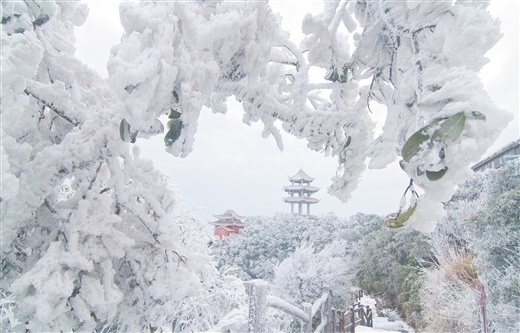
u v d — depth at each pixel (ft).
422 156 1.60
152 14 1.98
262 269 51.31
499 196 19.51
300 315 6.74
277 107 2.79
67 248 2.21
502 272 17.48
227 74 2.48
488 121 1.45
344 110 3.03
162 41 1.90
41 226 2.43
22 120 2.42
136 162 2.65
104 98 2.70
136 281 2.54
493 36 1.61
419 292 25.30
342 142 3.19
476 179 26.30
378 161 2.31
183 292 2.40
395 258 33.50
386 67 2.77
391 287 33.73
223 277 8.82
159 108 2.06
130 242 2.42
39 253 2.36
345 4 2.66
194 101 2.04
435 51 1.84
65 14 2.84
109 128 2.30
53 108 2.42
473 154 1.51
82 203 2.34
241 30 2.27
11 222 2.17
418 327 25.50
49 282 1.97
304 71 2.77
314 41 2.74
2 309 2.08
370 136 3.14
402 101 2.05
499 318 16.70
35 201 2.23
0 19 1.94
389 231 36.17
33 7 2.41
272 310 7.83
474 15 1.61
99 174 2.70
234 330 5.84
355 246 42.96
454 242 23.89
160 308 2.50
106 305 2.22
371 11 2.59
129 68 1.71
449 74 1.59
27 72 1.86
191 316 6.91
